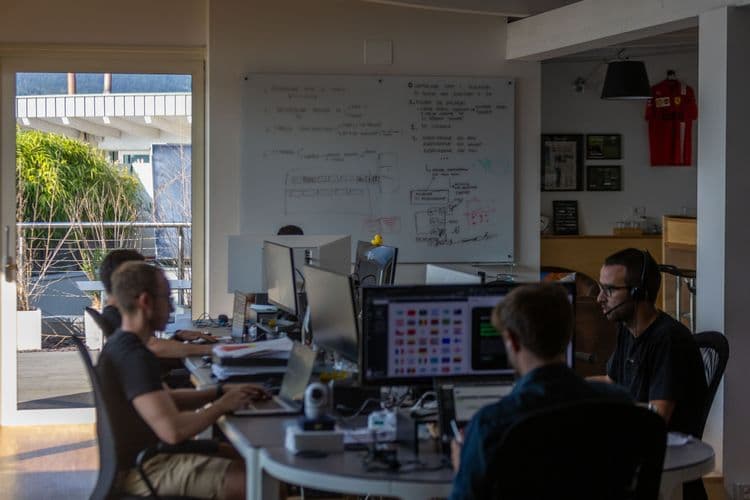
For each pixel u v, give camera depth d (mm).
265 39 6777
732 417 4988
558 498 2291
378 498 4512
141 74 6816
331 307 3869
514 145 7094
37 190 6730
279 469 2750
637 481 2412
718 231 4977
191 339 4957
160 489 3256
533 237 7176
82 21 6676
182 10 6773
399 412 3172
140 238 6875
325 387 2977
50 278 6773
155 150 6859
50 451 6000
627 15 5711
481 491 2305
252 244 5625
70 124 6766
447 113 6988
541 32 6637
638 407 2297
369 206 6922
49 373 6766
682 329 3418
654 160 9102
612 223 9211
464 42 7016
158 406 3146
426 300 3186
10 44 6598
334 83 6844
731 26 4930
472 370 3209
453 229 7031
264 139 6785
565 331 2451
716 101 4988
